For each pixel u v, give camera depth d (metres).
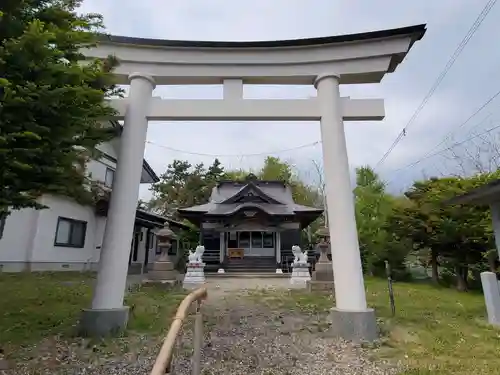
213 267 16.03
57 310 5.77
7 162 2.84
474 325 5.56
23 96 2.75
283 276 13.32
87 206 13.05
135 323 4.96
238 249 17.14
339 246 4.82
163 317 5.48
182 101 5.30
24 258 10.43
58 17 3.36
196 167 27.17
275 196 20.05
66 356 3.65
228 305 6.84
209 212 17.36
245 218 17.22
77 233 12.62
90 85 3.85
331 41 5.37
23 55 2.77
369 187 18.69
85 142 3.82
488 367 3.48
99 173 13.66
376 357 3.79
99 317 4.39
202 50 5.43
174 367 3.39
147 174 19.36
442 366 3.49
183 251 19.91
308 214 16.70
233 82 5.45
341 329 4.53
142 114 5.21
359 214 16.80
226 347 4.10
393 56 5.35
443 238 11.46
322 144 5.22
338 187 4.96
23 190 3.30
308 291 8.91
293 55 5.43
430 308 6.99
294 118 5.30
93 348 3.88
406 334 4.79
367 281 13.05
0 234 9.84
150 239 19.34
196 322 2.73
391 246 14.11
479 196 5.91
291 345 4.20
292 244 17.91
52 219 11.39
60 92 2.81
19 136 2.75
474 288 11.65
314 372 3.33
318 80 5.38
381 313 6.21
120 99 5.19
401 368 3.43
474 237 10.63
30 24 2.80
